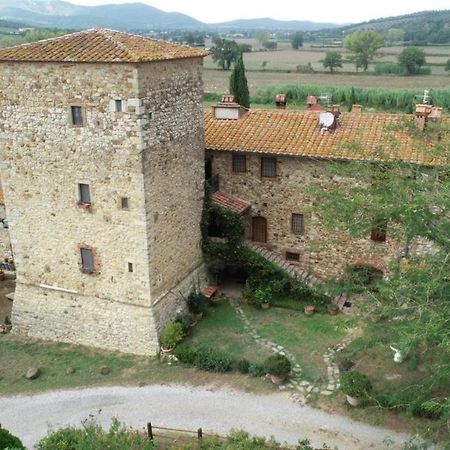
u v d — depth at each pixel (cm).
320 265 2744
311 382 2116
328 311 2580
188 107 2341
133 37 2245
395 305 1791
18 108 2181
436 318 1516
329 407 1983
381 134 2578
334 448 1769
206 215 2630
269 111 2916
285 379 2127
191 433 1869
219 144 2703
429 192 1839
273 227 2781
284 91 7506
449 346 1436
